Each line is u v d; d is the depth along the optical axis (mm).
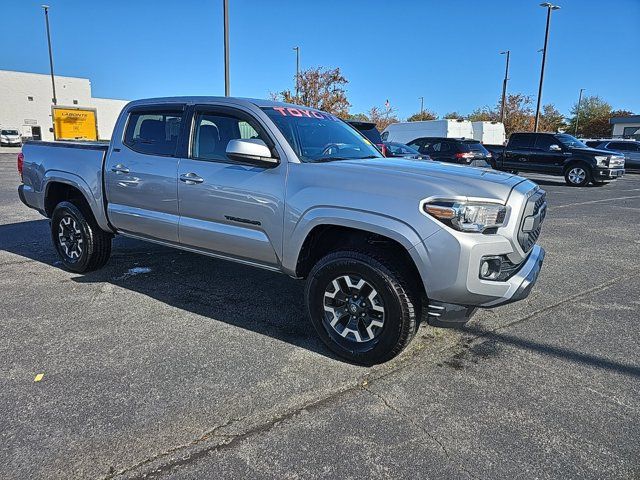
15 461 2391
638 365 3525
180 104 4336
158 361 3430
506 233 3100
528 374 3367
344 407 2916
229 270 5602
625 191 15500
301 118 4184
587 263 6312
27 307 4383
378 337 3301
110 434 2613
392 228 3096
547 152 17438
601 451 2562
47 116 58531
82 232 5191
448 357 3594
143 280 5199
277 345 3721
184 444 2549
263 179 3699
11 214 9406
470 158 16594
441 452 2529
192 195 4090
